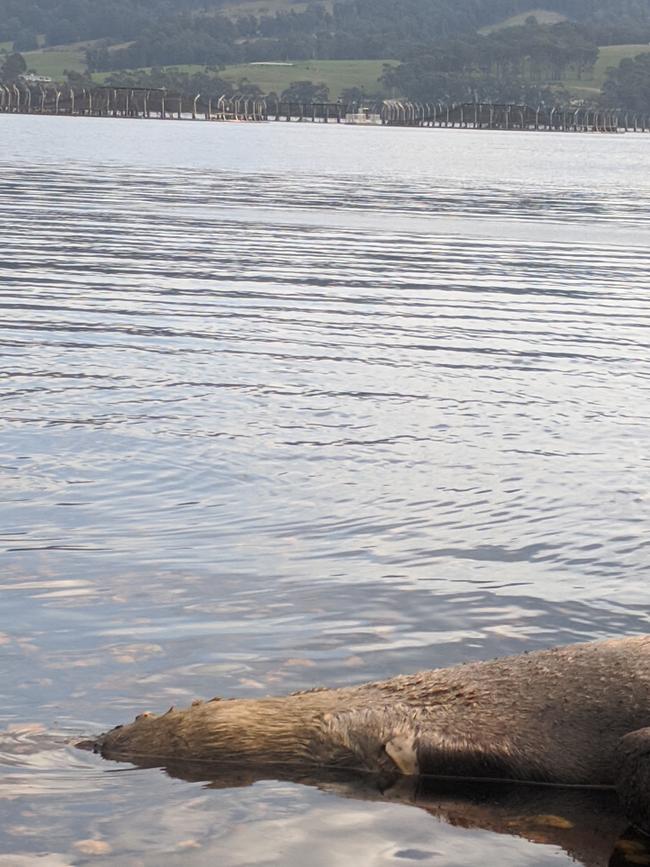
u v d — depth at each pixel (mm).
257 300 21828
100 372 15203
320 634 7809
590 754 6324
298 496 10555
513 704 6531
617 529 9977
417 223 38969
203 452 11750
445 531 9820
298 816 5918
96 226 34250
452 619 8109
